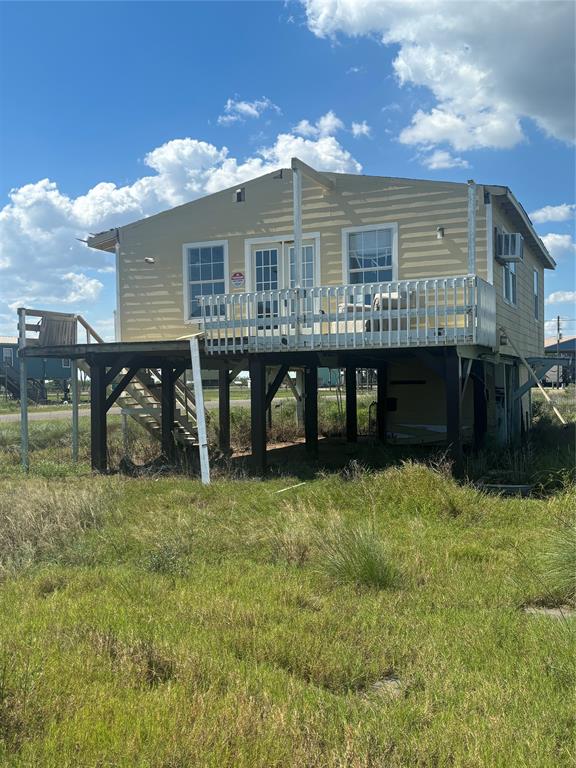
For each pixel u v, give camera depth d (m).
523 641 4.05
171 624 4.34
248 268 13.58
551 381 53.44
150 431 15.04
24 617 4.54
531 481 9.59
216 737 2.82
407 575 5.57
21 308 12.66
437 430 15.88
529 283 17.91
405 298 11.32
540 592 5.09
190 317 14.04
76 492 8.56
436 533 7.09
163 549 6.15
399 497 8.34
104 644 3.91
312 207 13.05
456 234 12.00
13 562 6.24
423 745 2.82
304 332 11.79
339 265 12.84
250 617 4.50
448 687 3.44
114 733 2.85
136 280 14.43
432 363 10.47
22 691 3.15
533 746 2.80
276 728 2.91
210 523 7.48
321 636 4.17
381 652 3.96
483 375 13.52
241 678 3.48
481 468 10.31
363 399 28.00
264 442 11.55
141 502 8.81
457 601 4.99
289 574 5.68
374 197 12.58
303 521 7.10
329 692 3.46
